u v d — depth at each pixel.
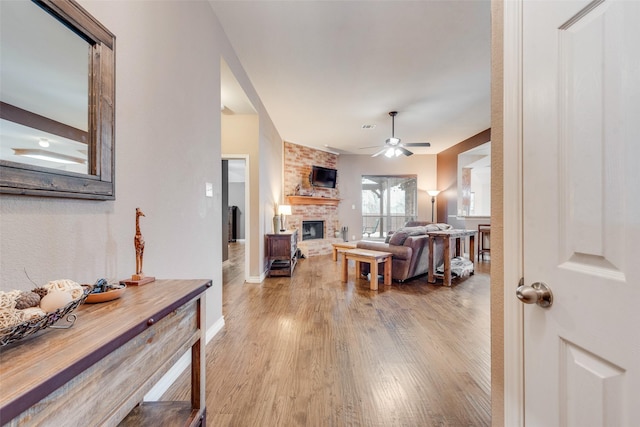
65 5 0.97
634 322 0.55
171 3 1.74
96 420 0.69
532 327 0.80
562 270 0.71
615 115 0.59
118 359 0.76
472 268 4.68
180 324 1.08
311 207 7.05
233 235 10.43
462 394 1.64
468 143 6.39
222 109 3.91
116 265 1.28
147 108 1.50
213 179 2.42
